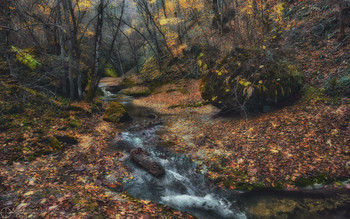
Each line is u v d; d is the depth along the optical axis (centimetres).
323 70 816
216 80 895
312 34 1020
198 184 508
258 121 764
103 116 1130
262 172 502
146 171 568
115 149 714
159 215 351
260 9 891
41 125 730
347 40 846
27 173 464
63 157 593
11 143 572
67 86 1245
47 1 1333
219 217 393
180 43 1889
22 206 312
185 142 761
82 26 1608
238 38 919
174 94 1670
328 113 630
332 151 502
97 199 376
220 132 785
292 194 425
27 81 960
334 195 403
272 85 781
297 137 589
